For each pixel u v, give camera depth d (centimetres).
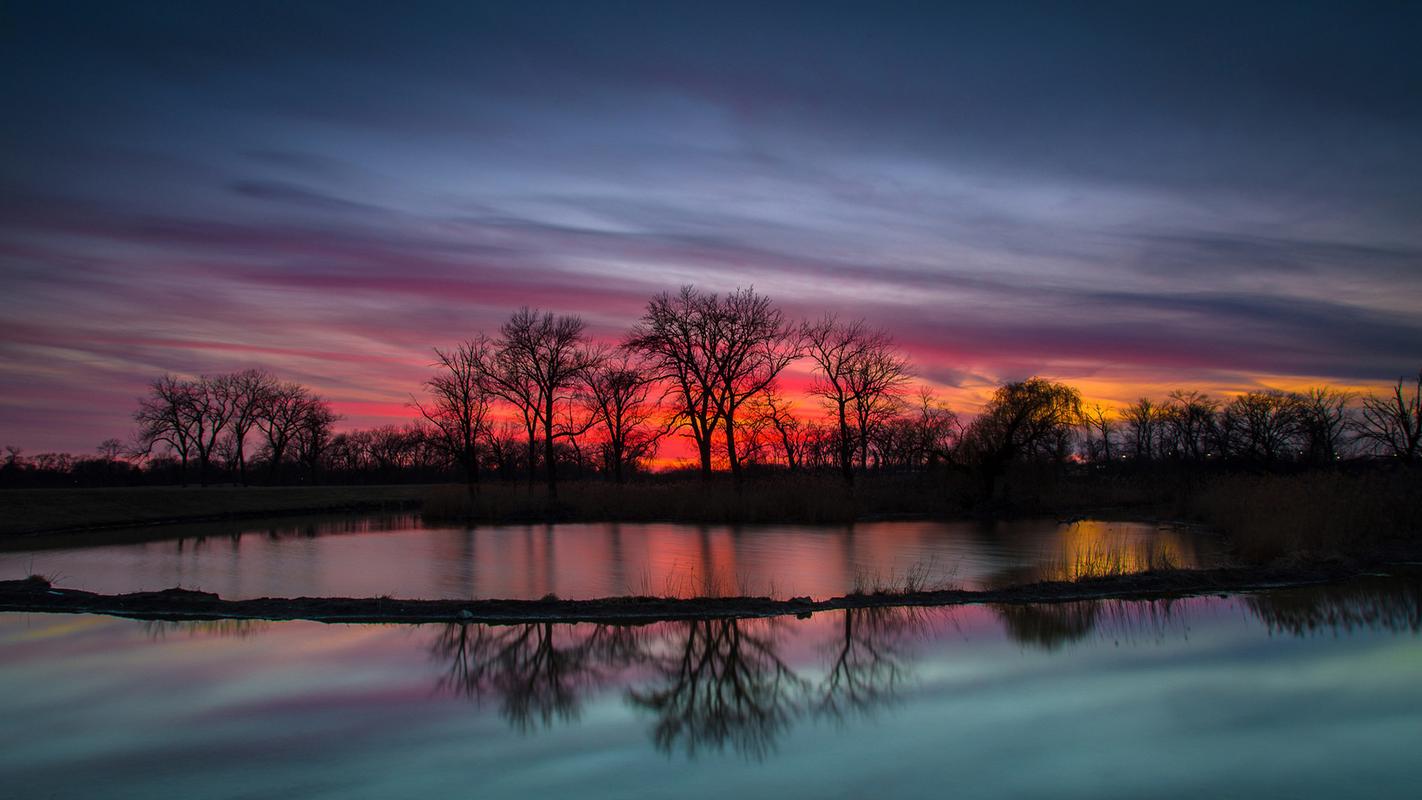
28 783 771
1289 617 1468
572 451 8262
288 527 4038
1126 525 3578
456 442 5781
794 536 3222
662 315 5250
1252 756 826
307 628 1410
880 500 4612
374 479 10762
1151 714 953
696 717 966
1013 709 979
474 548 2856
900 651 1256
